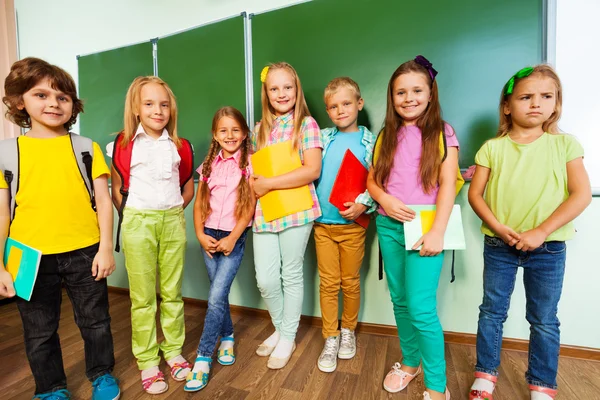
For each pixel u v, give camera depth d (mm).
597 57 1293
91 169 1146
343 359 1449
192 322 1879
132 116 1255
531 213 1059
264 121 1407
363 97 1593
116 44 2199
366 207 1331
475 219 1505
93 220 1157
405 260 1167
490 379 1153
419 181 1105
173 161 1304
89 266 1141
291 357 1473
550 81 1017
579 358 1413
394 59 1525
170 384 1301
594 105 1315
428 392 1105
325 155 1425
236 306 1978
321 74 1658
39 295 1078
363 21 1558
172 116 1349
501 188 1111
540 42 1335
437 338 1088
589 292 1393
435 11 1448
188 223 2074
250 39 1780
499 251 1122
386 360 1439
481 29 1397
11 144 1040
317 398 1198
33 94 1021
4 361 1504
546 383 1104
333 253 1434
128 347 1607
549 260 1053
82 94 2350
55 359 1139
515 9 1351
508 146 1105
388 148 1158
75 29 2326
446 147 1079
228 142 1356
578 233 1386
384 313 1673
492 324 1144
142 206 1230
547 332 1078
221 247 1312
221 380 1313
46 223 1051
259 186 1312
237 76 1834
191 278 2109
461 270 1551
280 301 1463
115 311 2061
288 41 1702
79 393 1256
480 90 1421
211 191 1399
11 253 1027
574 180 1015
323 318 1477
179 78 1998
